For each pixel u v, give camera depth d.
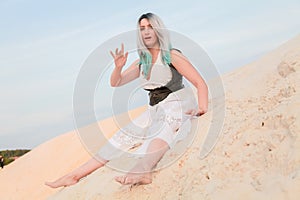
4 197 12.90
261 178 3.97
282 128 4.31
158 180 4.86
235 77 6.56
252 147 4.40
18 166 14.48
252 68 6.61
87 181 6.06
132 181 4.84
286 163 3.90
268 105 4.91
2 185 13.77
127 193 5.06
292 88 4.76
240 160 4.32
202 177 4.41
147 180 4.91
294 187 3.58
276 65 5.98
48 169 13.41
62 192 6.29
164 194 4.70
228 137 4.75
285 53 6.06
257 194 3.83
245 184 4.03
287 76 5.16
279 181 3.76
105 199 5.25
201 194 4.20
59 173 12.73
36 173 13.59
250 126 4.70
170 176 4.81
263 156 4.21
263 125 4.57
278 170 3.94
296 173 3.68
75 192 5.95
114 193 5.25
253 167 4.19
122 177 4.85
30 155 15.13
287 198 3.57
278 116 4.43
